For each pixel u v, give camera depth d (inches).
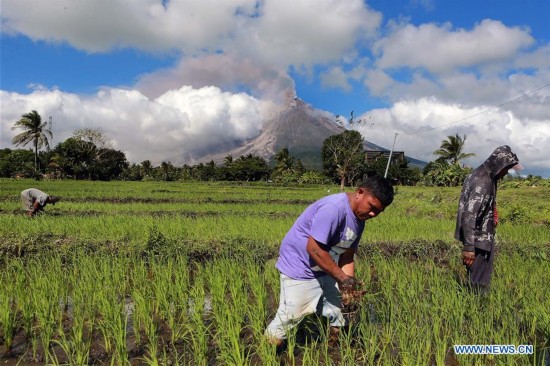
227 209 653.9
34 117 2261.3
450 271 244.2
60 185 1355.8
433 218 558.9
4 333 156.9
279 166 2994.6
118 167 2684.5
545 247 320.5
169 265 231.6
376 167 2090.3
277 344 151.0
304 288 148.3
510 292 209.8
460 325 158.7
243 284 216.2
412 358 135.1
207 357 149.7
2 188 1105.4
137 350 156.3
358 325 158.4
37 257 248.8
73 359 143.3
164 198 890.7
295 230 149.4
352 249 155.3
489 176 195.5
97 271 218.8
